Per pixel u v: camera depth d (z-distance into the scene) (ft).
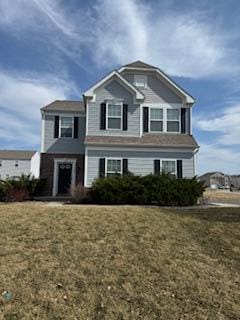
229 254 23.63
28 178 68.69
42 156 73.56
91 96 65.57
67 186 73.20
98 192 55.16
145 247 24.02
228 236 27.04
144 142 63.93
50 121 74.90
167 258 22.35
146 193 54.03
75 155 74.28
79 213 32.24
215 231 28.09
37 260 21.07
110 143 62.49
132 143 63.00
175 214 33.53
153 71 69.31
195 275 20.18
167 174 57.16
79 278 19.15
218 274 20.47
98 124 65.41
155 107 68.59
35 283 18.35
